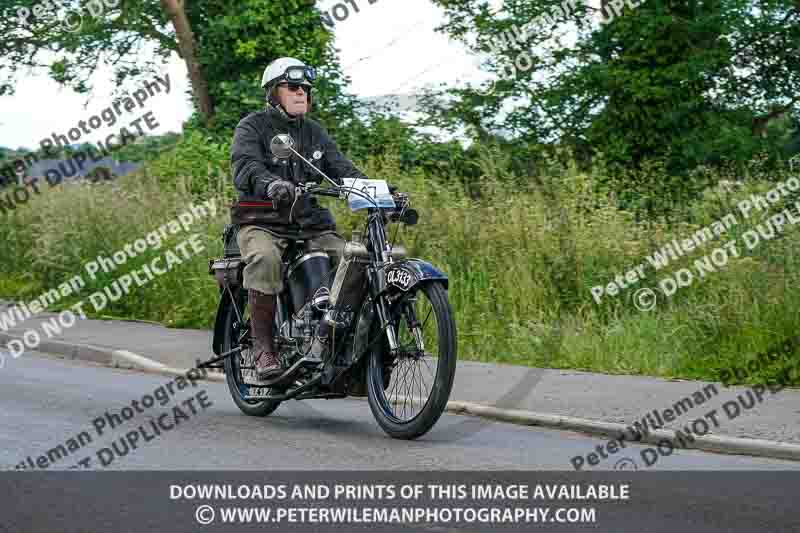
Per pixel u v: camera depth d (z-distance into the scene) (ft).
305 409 40.37
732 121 94.07
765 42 96.32
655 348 48.08
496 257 57.98
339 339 33.76
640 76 92.89
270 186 34.09
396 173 67.72
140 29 120.88
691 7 95.09
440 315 31.68
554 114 98.89
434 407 31.78
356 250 33.01
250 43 112.06
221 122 111.45
